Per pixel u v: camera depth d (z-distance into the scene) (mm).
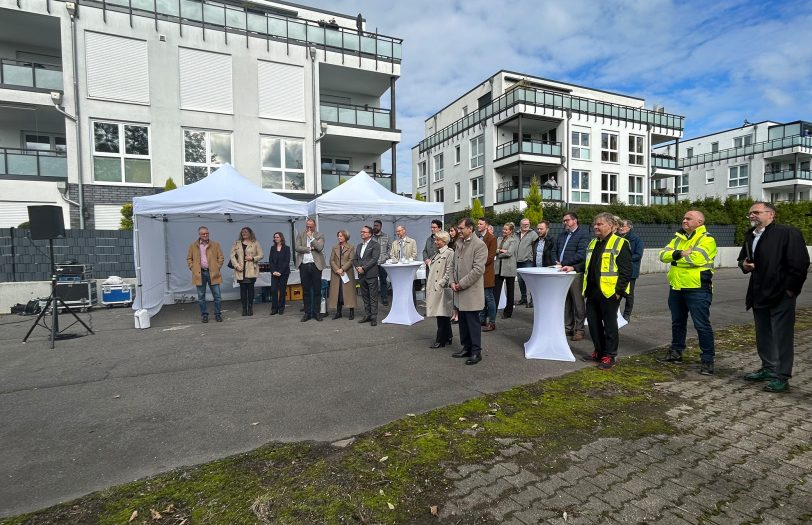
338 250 8125
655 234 17484
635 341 6199
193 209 8078
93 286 9680
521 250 8203
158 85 14250
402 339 6484
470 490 2523
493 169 27062
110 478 2740
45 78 13219
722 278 15203
